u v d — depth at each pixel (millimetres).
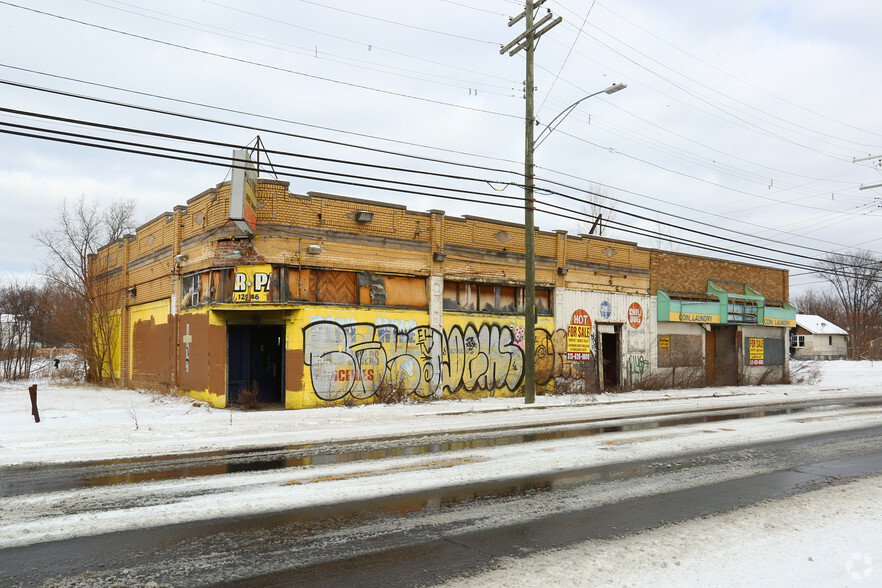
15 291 40812
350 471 9117
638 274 28500
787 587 4875
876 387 30516
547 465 9633
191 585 4914
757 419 16078
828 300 105312
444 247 21844
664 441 12117
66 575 5094
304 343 18547
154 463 9812
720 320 30594
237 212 16500
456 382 21984
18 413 16406
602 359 27219
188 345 20656
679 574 5145
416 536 6148
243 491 7871
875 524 6602
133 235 26781
